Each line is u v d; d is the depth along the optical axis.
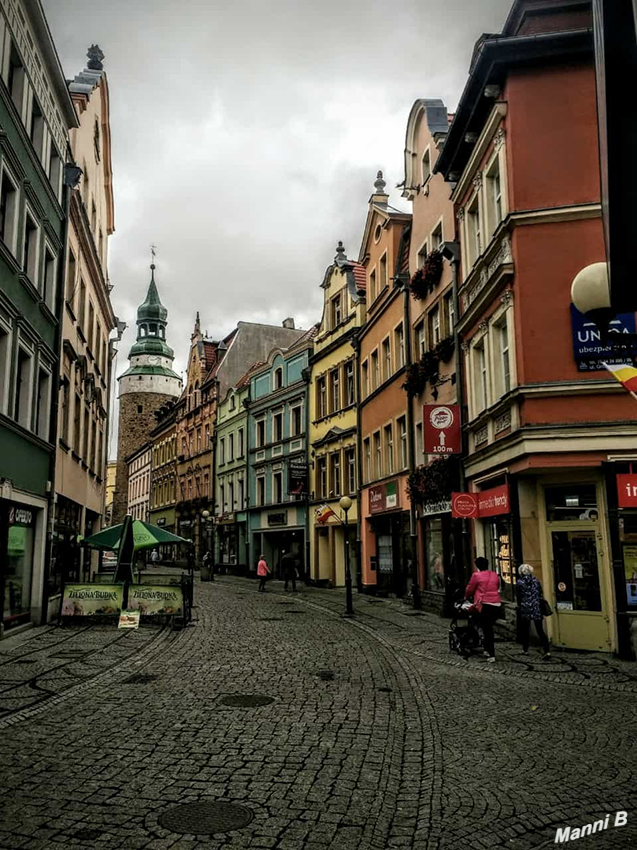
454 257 18.66
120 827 4.89
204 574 38.72
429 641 14.48
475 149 16.22
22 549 16.84
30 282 16.41
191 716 8.12
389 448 26.19
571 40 13.75
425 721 7.95
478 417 16.30
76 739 7.15
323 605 22.88
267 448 40.81
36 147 17.75
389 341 26.09
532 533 13.80
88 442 27.31
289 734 7.35
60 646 13.73
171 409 67.12
